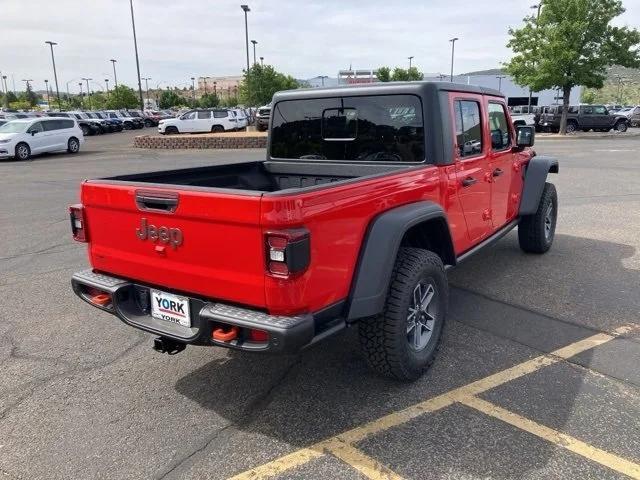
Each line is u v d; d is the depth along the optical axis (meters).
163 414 3.32
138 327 3.26
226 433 3.11
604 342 4.12
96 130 42.06
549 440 2.96
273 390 3.57
